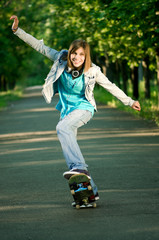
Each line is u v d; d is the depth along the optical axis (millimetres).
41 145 13578
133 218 5586
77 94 6285
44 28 30594
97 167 9477
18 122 22688
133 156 10812
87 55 6117
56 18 29016
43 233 5133
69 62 6137
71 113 6215
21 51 36156
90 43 27047
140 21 17750
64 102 6340
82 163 6070
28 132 17672
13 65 57250
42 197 6977
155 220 5465
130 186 7566
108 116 23234
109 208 6133
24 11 32969
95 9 20047
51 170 9344
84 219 5637
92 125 19062
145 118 20625
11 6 33906
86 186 6086
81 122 6219
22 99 57250
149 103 25500
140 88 49156
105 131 16594
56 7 27703
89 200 6215
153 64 30484
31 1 33625
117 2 17344
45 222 5582
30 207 6379
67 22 27094
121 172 8859
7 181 8398
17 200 6852
